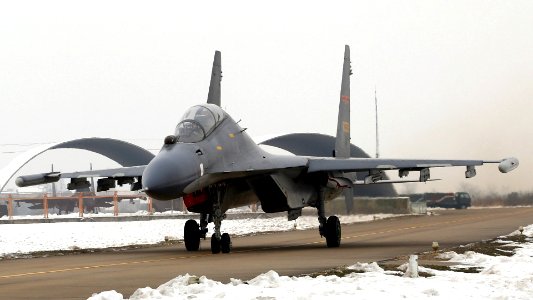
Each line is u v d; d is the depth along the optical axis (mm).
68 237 107125
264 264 56406
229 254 70188
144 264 59656
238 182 77312
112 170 80750
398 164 77125
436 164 76625
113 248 85625
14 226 152125
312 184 82938
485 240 85562
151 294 36750
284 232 120562
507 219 151750
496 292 38188
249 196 80312
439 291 37938
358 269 48625
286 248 78688
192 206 73562
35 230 130750
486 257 55344
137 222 171000
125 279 47531
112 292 36781
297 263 56938
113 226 145000
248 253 71000
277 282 40750
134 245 90438
